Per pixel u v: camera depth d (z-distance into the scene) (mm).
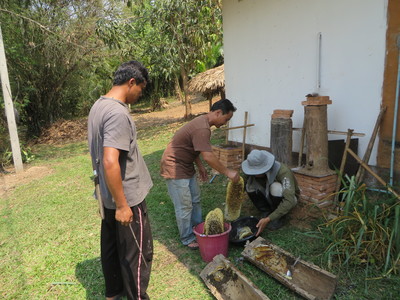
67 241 3494
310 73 4035
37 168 7121
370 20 3309
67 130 11891
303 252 2791
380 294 2246
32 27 9625
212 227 2807
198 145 2721
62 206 4578
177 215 3066
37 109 11984
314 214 3277
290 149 4004
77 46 10812
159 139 8961
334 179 3305
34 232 3771
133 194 2018
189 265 2838
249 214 3674
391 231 2469
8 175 6777
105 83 14367
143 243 2104
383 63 3260
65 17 10492
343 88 3676
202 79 9680
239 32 5055
